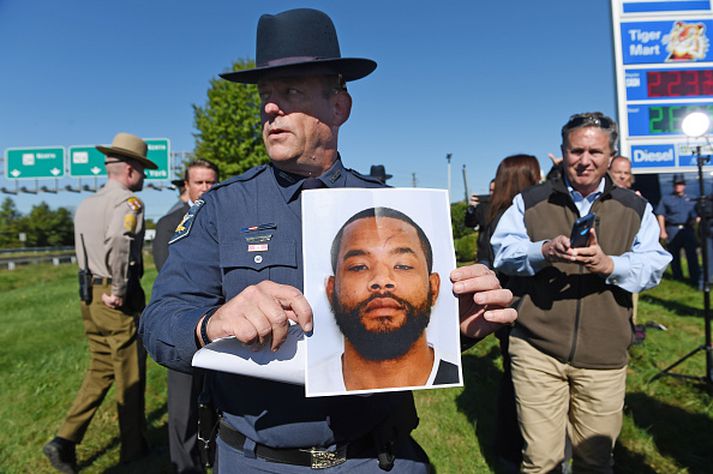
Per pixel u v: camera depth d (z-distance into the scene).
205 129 21.84
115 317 3.00
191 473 2.67
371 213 1.04
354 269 1.00
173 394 2.65
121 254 2.92
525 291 2.25
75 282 13.92
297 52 1.19
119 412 3.11
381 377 0.98
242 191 1.25
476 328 1.10
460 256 9.30
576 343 2.13
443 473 2.92
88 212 2.99
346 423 1.16
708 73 6.07
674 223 8.95
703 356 4.62
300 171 1.25
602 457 2.19
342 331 0.98
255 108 21.41
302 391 1.15
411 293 1.02
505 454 2.98
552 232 2.23
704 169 4.57
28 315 8.15
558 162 2.84
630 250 2.15
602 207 2.17
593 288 2.12
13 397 4.24
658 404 3.66
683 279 9.20
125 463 3.14
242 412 1.18
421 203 1.06
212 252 1.20
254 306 0.87
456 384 1.01
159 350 1.03
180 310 1.05
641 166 6.09
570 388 2.27
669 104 6.06
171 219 3.00
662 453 3.03
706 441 3.14
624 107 6.10
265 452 1.17
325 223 1.02
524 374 2.26
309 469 1.16
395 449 1.25
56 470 3.05
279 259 1.15
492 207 3.13
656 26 6.09
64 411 3.96
